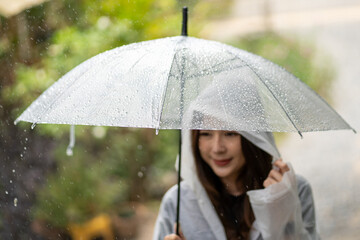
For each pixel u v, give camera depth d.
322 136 9.08
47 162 5.42
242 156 2.81
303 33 13.07
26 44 5.21
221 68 2.33
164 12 6.53
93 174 5.86
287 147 8.66
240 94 2.23
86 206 5.61
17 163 5.06
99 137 5.93
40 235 5.04
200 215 3.01
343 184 6.82
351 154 7.97
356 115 9.62
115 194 6.15
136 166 6.82
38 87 5.21
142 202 6.85
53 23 5.41
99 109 2.15
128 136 6.77
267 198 2.71
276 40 12.33
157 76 2.22
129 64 2.32
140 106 2.11
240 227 2.90
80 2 5.62
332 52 12.38
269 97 2.30
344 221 5.78
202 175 2.93
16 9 4.87
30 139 5.25
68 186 5.52
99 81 2.29
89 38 5.50
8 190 4.90
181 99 2.14
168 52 2.36
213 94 2.19
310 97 2.55
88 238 5.43
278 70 2.60
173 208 3.12
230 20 13.23
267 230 2.74
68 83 2.38
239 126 2.11
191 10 7.88
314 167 7.52
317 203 6.34
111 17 5.89
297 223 2.77
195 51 2.39
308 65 11.75
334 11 15.06
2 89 5.08
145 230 6.10
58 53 5.37
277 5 15.59
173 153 7.33
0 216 4.74
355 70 11.70
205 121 2.10
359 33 13.33
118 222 6.00
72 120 2.15
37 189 5.18
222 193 2.94
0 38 5.04
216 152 2.77
